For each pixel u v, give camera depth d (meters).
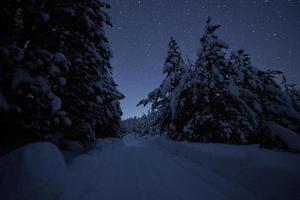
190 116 14.43
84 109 10.22
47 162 4.69
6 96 5.22
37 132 6.05
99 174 6.58
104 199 4.57
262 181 4.69
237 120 12.39
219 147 8.91
